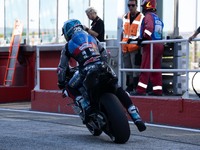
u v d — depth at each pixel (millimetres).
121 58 39875
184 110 33688
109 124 26328
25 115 41000
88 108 27188
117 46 47312
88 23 53281
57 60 55844
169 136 29484
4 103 54500
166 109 34875
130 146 26156
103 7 51469
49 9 58094
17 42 58344
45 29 58562
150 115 35969
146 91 39281
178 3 44781
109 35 50812
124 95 26906
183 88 40656
